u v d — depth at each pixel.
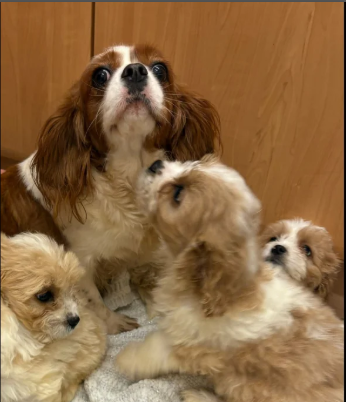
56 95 0.52
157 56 0.34
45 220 0.39
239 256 0.27
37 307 0.28
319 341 0.29
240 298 0.28
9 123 0.58
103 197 0.36
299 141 0.41
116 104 0.31
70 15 0.47
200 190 0.27
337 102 0.39
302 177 0.43
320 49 0.37
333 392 0.27
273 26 0.38
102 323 0.36
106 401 0.31
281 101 0.40
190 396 0.31
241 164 0.45
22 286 0.27
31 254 0.28
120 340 0.37
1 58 0.54
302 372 0.28
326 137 0.40
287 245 0.38
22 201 0.39
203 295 0.28
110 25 0.45
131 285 0.43
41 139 0.36
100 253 0.38
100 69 0.33
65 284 0.29
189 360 0.29
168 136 0.36
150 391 0.31
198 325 0.29
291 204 0.44
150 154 0.35
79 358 0.31
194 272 0.28
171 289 0.30
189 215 0.27
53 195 0.36
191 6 0.40
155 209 0.29
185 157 0.38
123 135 0.33
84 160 0.35
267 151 0.43
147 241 0.38
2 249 0.28
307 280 0.38
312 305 0.31
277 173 0.43
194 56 0.42
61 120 0.36
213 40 0.41
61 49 0.49
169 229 0.28
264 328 0.29
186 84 0.40
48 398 0.28
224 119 0.43
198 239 0.27
